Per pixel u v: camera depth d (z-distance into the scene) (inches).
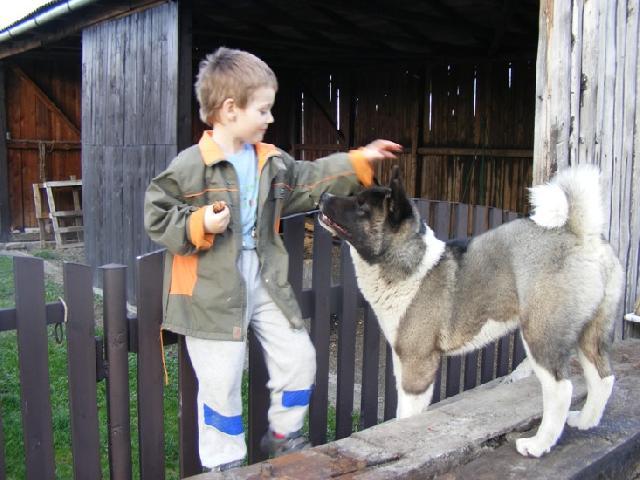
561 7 155.4
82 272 95.9
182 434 109.0
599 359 109.1
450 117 425.4
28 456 93.9
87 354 97.7
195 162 92.7
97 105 317.7
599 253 102.3
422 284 115.3
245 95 91.9
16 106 446.0
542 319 100.9
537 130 160.6
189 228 87.9
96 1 277.3
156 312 102.9
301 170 109.3
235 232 94.3
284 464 93.7
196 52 437.4
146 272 101.0
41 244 442.0
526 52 374.0
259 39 379.6
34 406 93.8
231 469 92.5
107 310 98.7
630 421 118.3
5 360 199.0
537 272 102.2
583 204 101.3
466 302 113.2
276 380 104.1
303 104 529.7
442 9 306.0
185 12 259.4
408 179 450.9
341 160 110.0
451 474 98.1
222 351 94.7
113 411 101.0
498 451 105.9
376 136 475.8
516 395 126.0
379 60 449.4
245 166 97.7
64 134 469.1
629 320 175.2
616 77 169.6
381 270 117.0
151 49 271.6
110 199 310.0
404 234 115.3
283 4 293.9
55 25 341.4
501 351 178.5
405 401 118.8
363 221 114.5
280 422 105.5
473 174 411.8
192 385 109.0
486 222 172.7
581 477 100.2
